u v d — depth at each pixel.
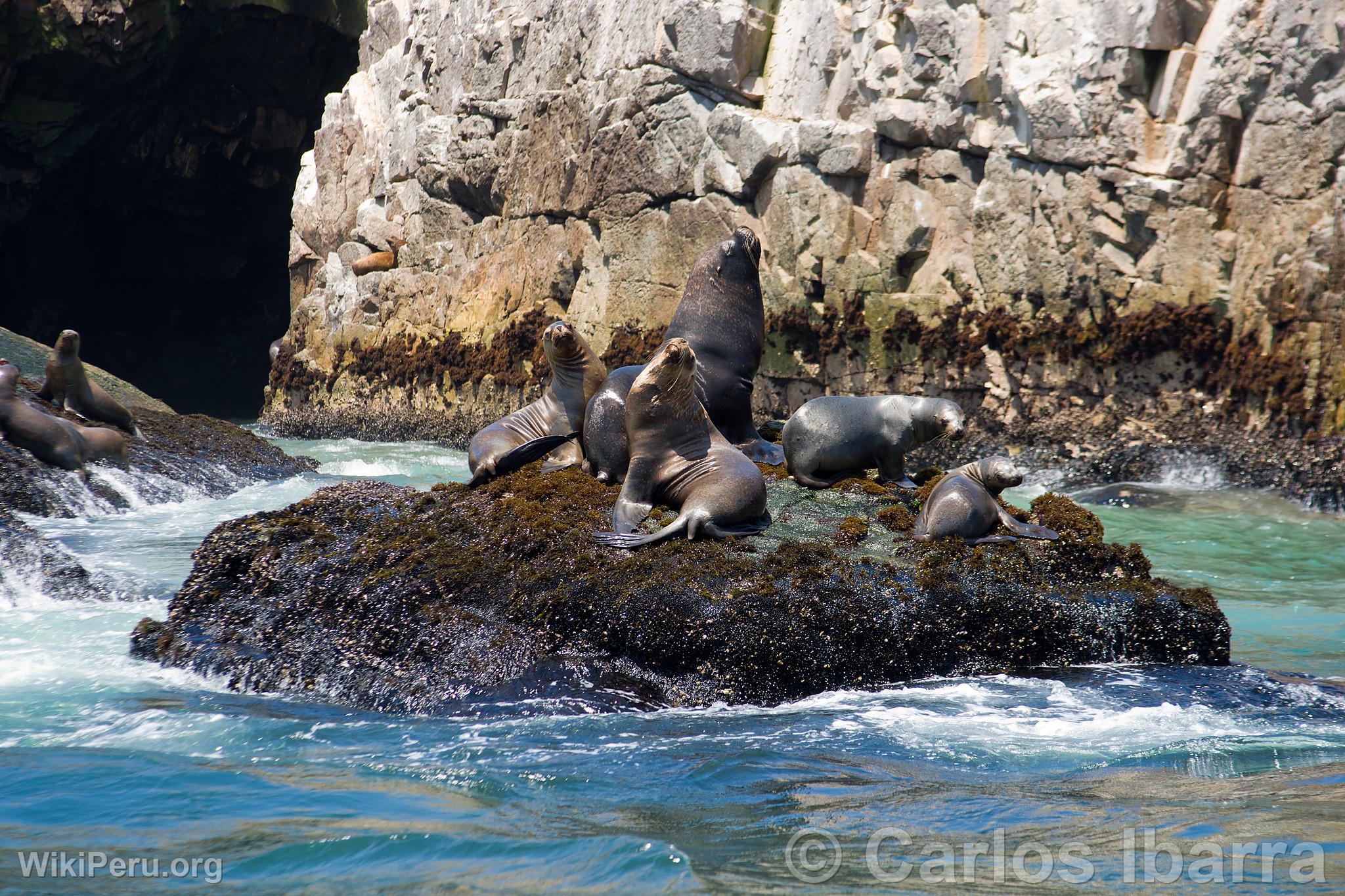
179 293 145.38
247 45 117.31
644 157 70.00
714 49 65.62
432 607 23.98
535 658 22.33
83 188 124.81
